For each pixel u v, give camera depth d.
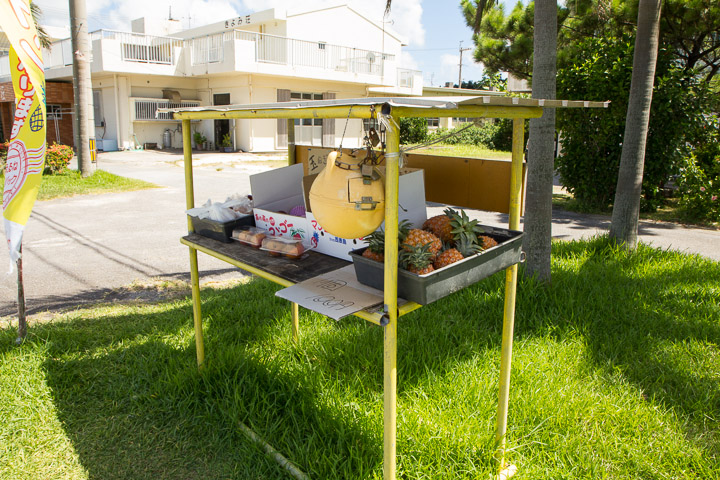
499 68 12.05
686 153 9.37
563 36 10.93
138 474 2.48
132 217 8.87
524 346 3.64
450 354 3.48
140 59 21.30
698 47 10.27
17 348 3.57
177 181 13.13
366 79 23.17
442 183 2.78
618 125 9.24
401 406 2.89
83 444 2.68
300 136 22.75
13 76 3.23
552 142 4.52
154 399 3.03
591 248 6.08
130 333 3.94
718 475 2.43
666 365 3.41
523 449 2.62
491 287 4.63
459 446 2.51
